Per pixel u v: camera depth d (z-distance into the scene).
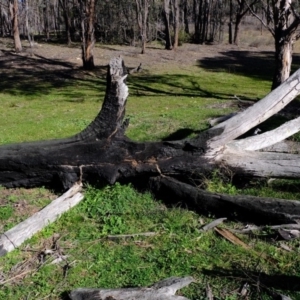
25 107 14.02
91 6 21.17
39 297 3.79
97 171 5.71
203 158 5.57
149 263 4.21
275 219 4.77
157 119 10.50
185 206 5.32
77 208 5.36
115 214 5.20
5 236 4.54
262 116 5.98
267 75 21.16
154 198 5.57
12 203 5.57
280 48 12.49
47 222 4.94
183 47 32.38
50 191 5.96
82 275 4.07
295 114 10.45
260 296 3.65
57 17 43.81
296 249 4.37
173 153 5.58
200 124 9.70
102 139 5.64
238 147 5.85
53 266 4.20
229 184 5.67
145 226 4.92
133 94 15.84
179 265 4.12
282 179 5.94
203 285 3.83
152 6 34.81
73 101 14.92
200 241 4.55
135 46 31.53
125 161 5.65
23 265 4.25
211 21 41.47
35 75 20.44
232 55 29.03
